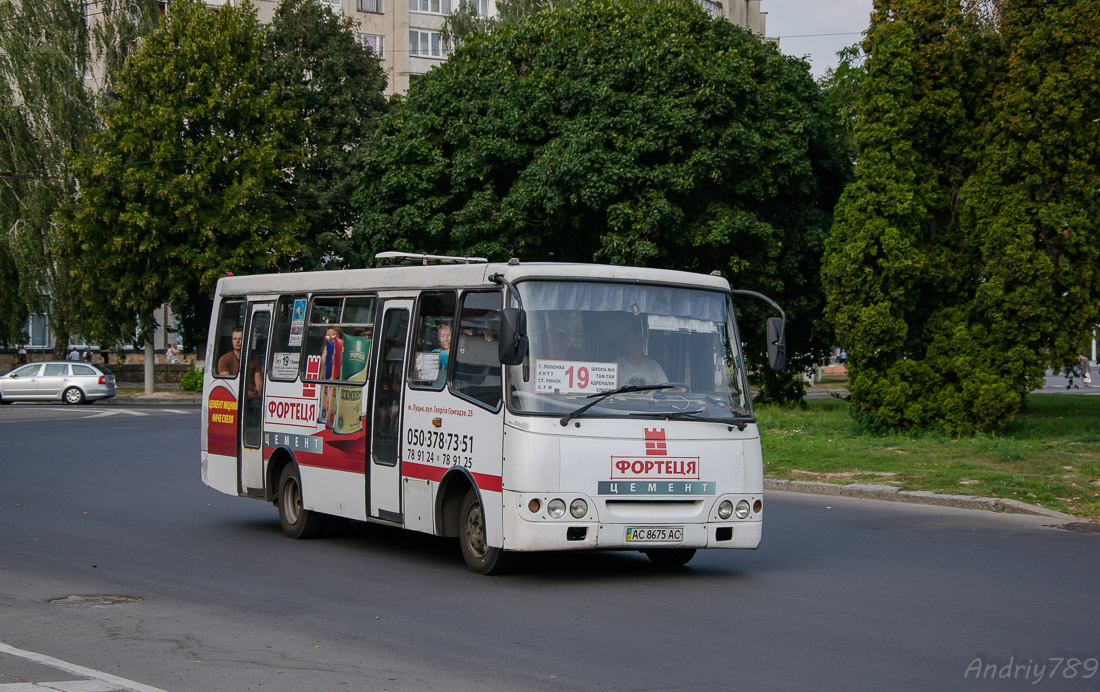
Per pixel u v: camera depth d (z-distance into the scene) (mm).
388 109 48719
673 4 32375
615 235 28172
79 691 6340
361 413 12000
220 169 45344
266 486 13664
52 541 12641
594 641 7777
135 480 19234
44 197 49812
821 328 32156
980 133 22719
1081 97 21328
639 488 9805
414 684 6660
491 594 9562
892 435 22594
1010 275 21672
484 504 10102
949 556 11641
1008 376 21984
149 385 48344
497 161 30750
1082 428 23000
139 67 45094
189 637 7961
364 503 11883
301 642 7789
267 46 48188
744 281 30625
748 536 10211
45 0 51719
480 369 10312
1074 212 21500
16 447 25547
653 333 10273
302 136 47719
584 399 9883
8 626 8336
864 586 9945
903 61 22875
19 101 53719
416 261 20500
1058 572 10648
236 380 14484
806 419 27891
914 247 23078
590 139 28219
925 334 23516
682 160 29188
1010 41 22266
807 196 31672
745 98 29188
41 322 66250
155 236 44562
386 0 71312
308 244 46969
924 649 7531
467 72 32812
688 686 6602
